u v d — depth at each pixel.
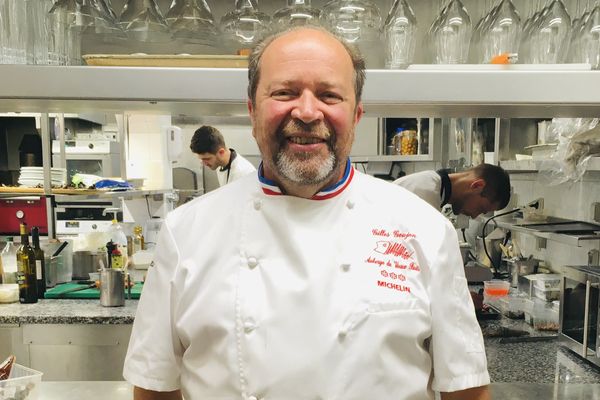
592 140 1.44
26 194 2.82
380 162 4.21
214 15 1.23
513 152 2.38
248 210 0.92
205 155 3.20
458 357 0.89
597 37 1.05
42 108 1.11
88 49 1.07
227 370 0.83
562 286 1.61
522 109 1.09
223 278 0.88
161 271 0.93
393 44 1.08
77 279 2.47
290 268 0.87
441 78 0.93
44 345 1.97
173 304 0.90
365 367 0.82
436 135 3.26
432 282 0.88
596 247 1.89
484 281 2.10
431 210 0.96
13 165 4.06
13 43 1.01
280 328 0.82
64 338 1.97
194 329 0.87
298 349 0.81
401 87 0.93
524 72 0.93
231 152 3.32
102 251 2.47
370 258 0.89
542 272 2.27
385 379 0.83
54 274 2.33
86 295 2.21
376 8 1.09
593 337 1.47
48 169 2.51
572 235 1.66
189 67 0.94
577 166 1.52
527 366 1.48
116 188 2.65
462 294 0.92
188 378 0.89
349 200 0.93
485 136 2.74
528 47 1.09
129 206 3.35
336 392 0.80
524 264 2.23
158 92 0.92
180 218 0.96
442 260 0.90
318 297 0.83
